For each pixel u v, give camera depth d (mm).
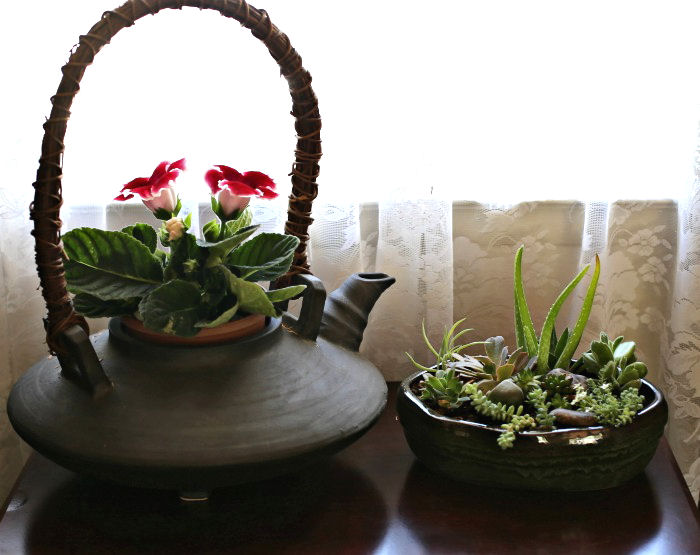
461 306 974
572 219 928
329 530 602
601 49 854
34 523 609
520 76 866
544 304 964
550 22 846
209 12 815
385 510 628
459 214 931
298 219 731
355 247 894
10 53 774
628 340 966
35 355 868
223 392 575
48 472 684
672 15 839
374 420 623
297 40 837
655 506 628
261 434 556
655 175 896
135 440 545
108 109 832
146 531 599
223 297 606
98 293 601
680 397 909
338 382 630
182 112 841
